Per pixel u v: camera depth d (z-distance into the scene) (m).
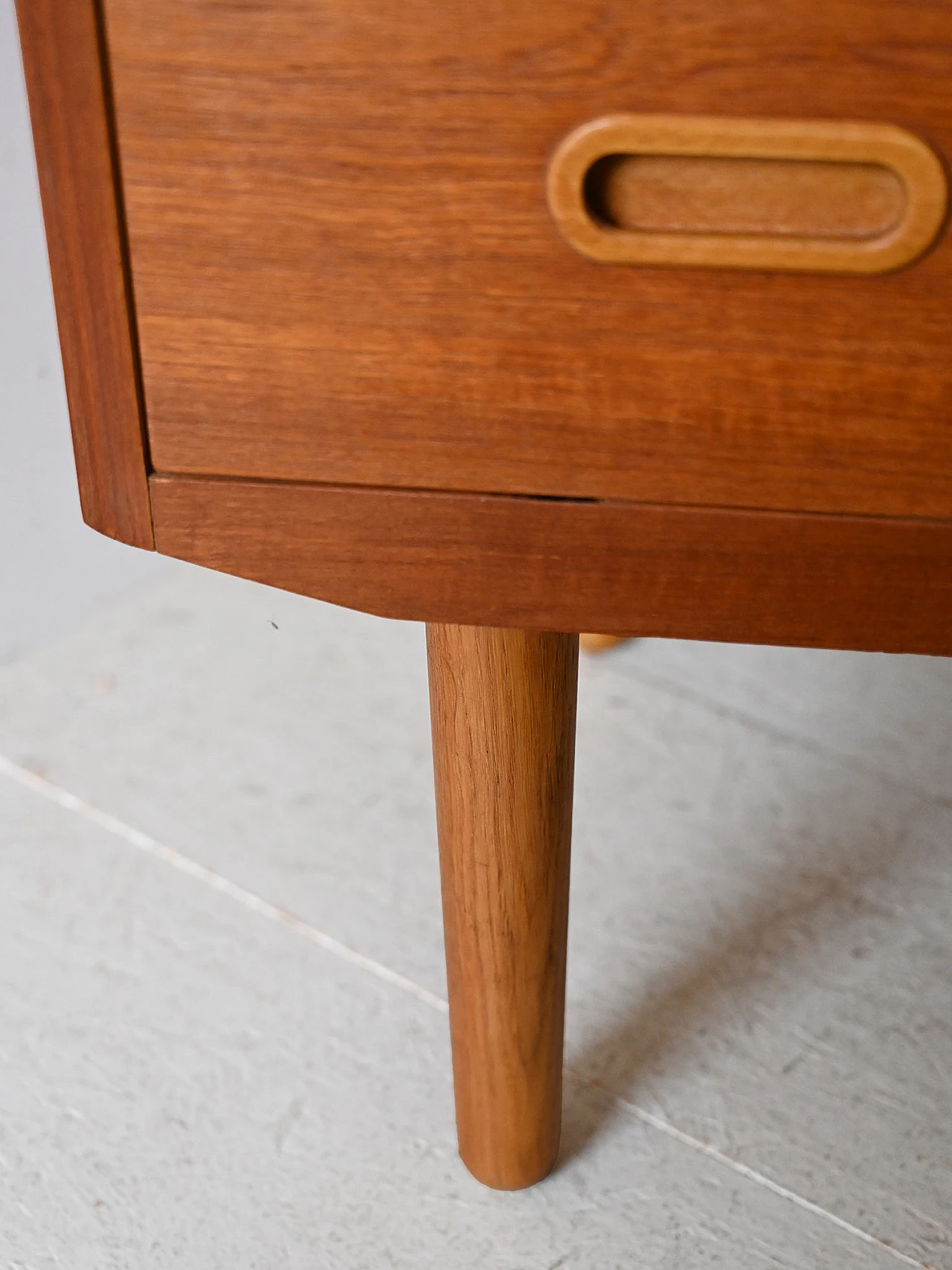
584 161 0.39
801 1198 0.73
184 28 0.39
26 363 1.11
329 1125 0.77
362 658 1.18
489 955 0.64
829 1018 0.84
